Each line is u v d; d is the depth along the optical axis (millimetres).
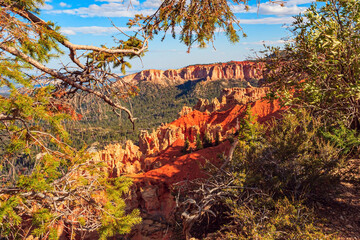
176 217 9141
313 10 7066
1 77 4059
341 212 6641
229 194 7547
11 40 4254
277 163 8117
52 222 4250
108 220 4727
